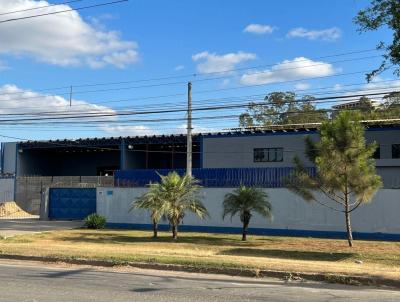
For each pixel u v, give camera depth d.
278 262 13.84
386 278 11.30
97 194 32.69
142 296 9.35
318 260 16.42
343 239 24.58
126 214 31.70
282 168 33.12
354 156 19.94
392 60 13.23
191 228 29.58
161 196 23.88
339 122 20.22
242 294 9.73
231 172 34.22
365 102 37.75
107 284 10.75
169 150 56.16
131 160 51.44
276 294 9.79
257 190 24.02
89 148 56.09
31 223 34.38
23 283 10.78
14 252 15.91
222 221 28.73
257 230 27.75
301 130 39.62
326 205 26.12
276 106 54.56
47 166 62.00
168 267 13.41
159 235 26.22
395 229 24.84
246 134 41.66
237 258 14.77
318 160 20.22
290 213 27.02
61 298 9.05
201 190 29.19
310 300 9.20
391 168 35.75
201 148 43.25
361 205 25.56
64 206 37.97
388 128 36.25
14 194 48.97
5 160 56.94
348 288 10.80
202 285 10.80
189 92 29.97
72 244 20.66
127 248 18.66
